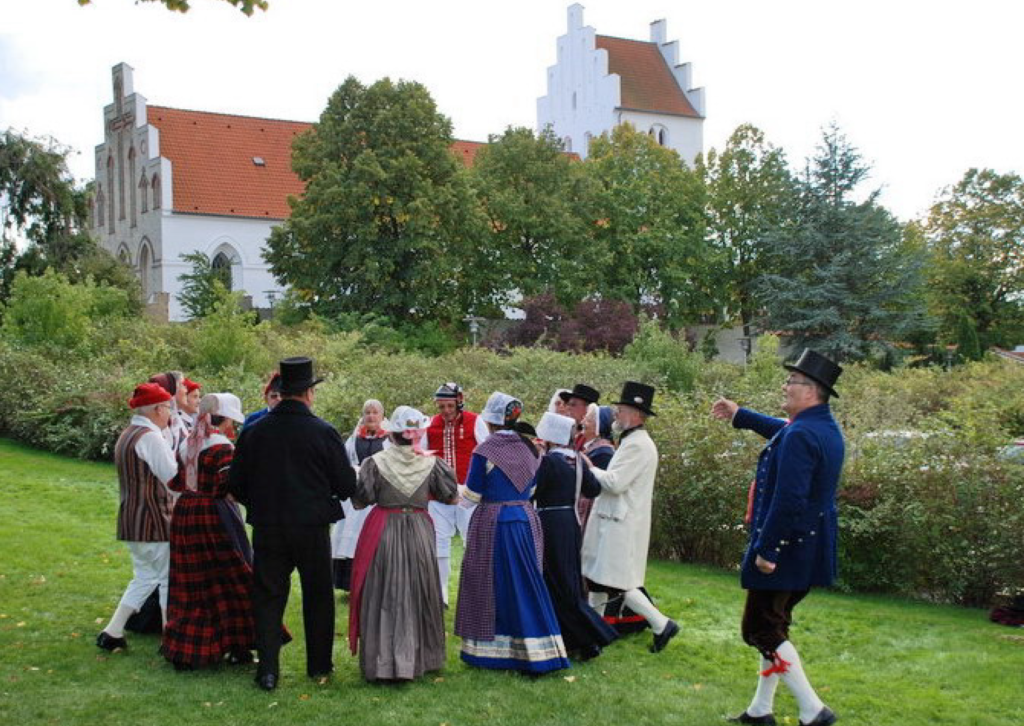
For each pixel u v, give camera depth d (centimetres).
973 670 700
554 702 608
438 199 4169
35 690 607
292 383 640
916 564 945
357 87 4266
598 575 738
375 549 650
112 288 3164
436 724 570
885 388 2367
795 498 544
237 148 6088
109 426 1633
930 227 6206
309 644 646
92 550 991
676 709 605
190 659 645
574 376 2033
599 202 5075
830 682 674
